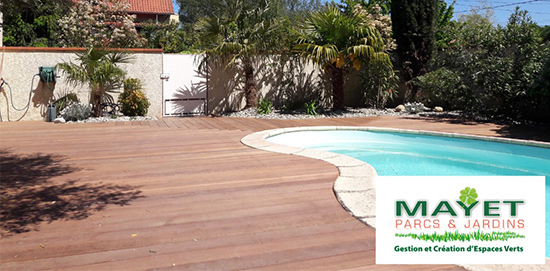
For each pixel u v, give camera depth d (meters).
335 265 2.43
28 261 2.48
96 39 13.45
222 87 11.28
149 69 10.55
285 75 11.70
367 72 11.78
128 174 4.62
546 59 8.89
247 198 3.73
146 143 6.61
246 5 10.73
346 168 4.82
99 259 2.51
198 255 2.57
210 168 4.90
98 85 9.52
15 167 4.93
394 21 12.19
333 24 10.40
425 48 11.99
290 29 10.92
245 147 6.27
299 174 4.59
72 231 2.95
